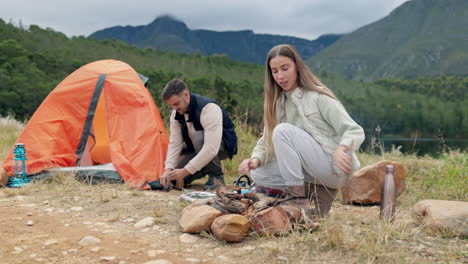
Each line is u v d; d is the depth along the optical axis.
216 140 4.18
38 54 56.00
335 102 2.70
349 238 2.46
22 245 2.41
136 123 4.99
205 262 2.19
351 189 3.85
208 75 107.12
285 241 2.45
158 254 2.30
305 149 2.68
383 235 2.47
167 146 4.94
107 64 5.56
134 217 3.15
